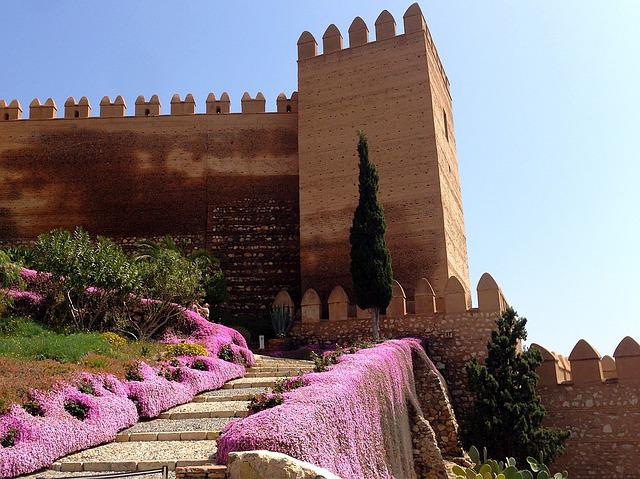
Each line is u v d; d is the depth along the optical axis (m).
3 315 17.39
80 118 32.81
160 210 31.66
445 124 30.61
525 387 18.14
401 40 28.61
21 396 9.63
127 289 18.95
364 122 28.31
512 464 12.41
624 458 18.89
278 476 5.98
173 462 8.62
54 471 8.72
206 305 23.92
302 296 27.00
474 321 21.52
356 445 9.91
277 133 32.38
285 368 17.92
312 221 28.02
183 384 13.54
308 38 30.56
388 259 21.98
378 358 13.63
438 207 26.11
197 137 32.47
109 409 10.61
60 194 31.92
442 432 18.20
